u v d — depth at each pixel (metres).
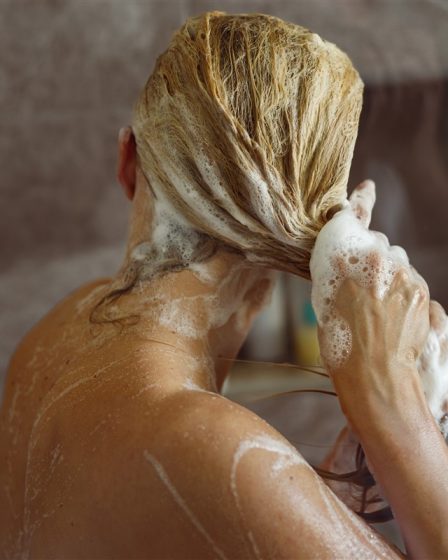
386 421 0.49
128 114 1.35
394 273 0.53
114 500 0.48
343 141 0.54
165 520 0.46
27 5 1.25
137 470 0.47
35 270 1.39
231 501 0.45
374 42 1.33
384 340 0.51
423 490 0.48
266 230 0.53
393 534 0.71
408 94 1.33
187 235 0.58
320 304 0.53
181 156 0.53
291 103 0.51
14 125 1.30
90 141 1.35
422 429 0.49
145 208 0.59
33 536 0.55
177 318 0.56
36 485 0.56
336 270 0.52
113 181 1.38
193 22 0.56
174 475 0.46
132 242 0.60
